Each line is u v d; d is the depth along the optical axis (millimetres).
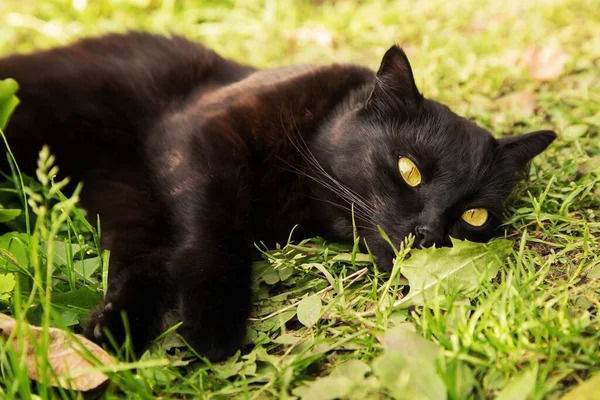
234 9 940
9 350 419
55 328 445
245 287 488
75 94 583
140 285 487
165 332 460
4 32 844
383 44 841
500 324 434
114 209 546
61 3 905
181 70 599
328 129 550
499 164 542
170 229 523
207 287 480
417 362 412
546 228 538
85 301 482
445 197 517
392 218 516
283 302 495
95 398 435
